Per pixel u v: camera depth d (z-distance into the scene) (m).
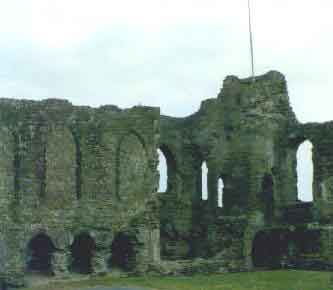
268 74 68.06
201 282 52.56
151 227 58.91
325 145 66.19
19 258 53.66
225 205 67.12
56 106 56.66
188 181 67.94
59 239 55.47
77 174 57.19
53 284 52.47
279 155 68.06
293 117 68.75
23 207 54.41
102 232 57.25
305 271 58.81
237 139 66.94
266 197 67.00
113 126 58.94
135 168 59.25
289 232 62.62
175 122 68.38
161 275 57.38
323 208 65.19
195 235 67.00
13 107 54.94
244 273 59.03
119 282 52.84
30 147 55.19
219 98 68.06
